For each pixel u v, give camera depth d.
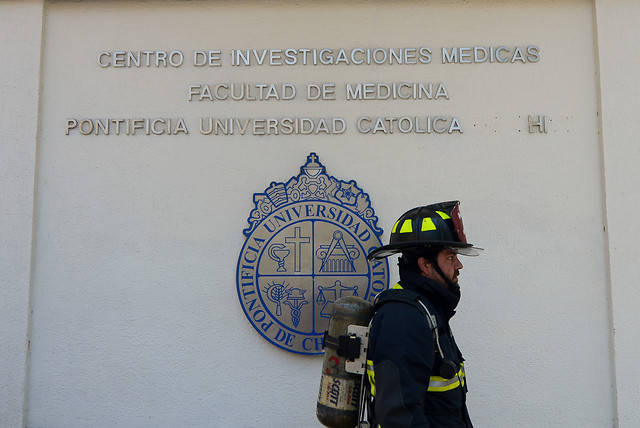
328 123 4.49
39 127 4.48
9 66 4.49
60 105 4.51
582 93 4.51
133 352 4.33
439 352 2.67
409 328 2.58
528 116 4.49
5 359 4.28
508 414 4.27
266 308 4.33
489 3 4.56
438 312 2.83
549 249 4.39
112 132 4.49
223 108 4.51
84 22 4.57
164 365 4.32
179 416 4.29
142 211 4.43
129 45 4.56
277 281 4.35
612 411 4.27
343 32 4.56
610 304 4.32
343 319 3.04
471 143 4.46
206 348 4.33
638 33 4.49
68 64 4.54
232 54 4.55
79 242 4.41
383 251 3.10
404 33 4.55
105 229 4.41
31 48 4.51
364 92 4.50
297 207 4.41
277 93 4.51
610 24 4.50
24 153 4.43
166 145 4.48
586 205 4.42
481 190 4.43
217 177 4.46
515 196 4.43
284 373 4.32
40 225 4.41
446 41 4.55
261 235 4.38
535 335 4.33
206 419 4.29
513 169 4.45
